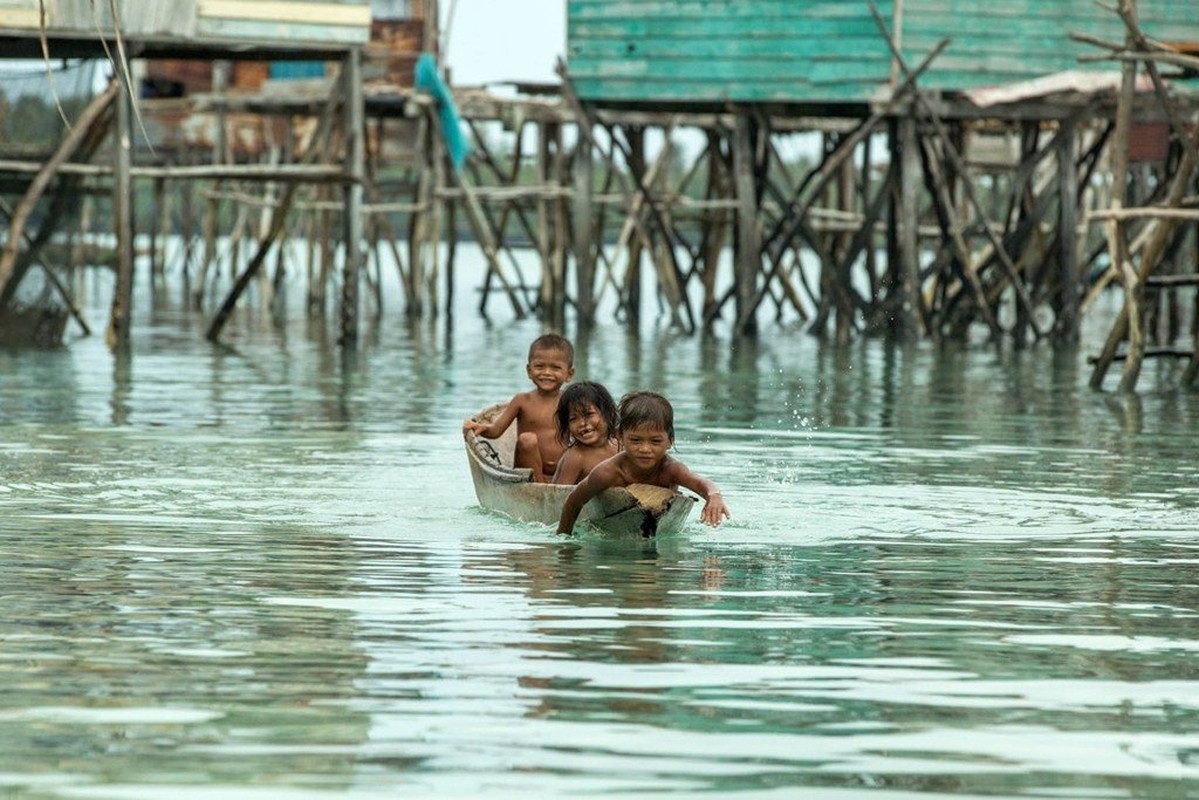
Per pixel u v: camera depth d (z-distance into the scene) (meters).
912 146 72.75
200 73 101.44
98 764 15.55
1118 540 26.72
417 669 18.55
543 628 20.34
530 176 158.12
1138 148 73.00
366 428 40.41
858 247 75.19
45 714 16.92
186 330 75.75
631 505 25.42
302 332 76.25
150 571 23.38
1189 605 22.14
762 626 20.64
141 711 17.03
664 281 84.12
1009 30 73.19
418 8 87.00
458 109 87.56
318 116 89.62
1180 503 30.48
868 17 73.00
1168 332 84.12
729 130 85.12
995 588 23.02
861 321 90.50
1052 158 98.56
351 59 65.88
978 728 16.83
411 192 95.88
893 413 45.59
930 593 22.64
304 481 31.67
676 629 20.44
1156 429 42.38
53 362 57.84
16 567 23.58
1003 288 77.88
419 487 31.11
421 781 15.23
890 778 15.44
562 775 15.39
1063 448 38.34
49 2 59.50
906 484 32.38
